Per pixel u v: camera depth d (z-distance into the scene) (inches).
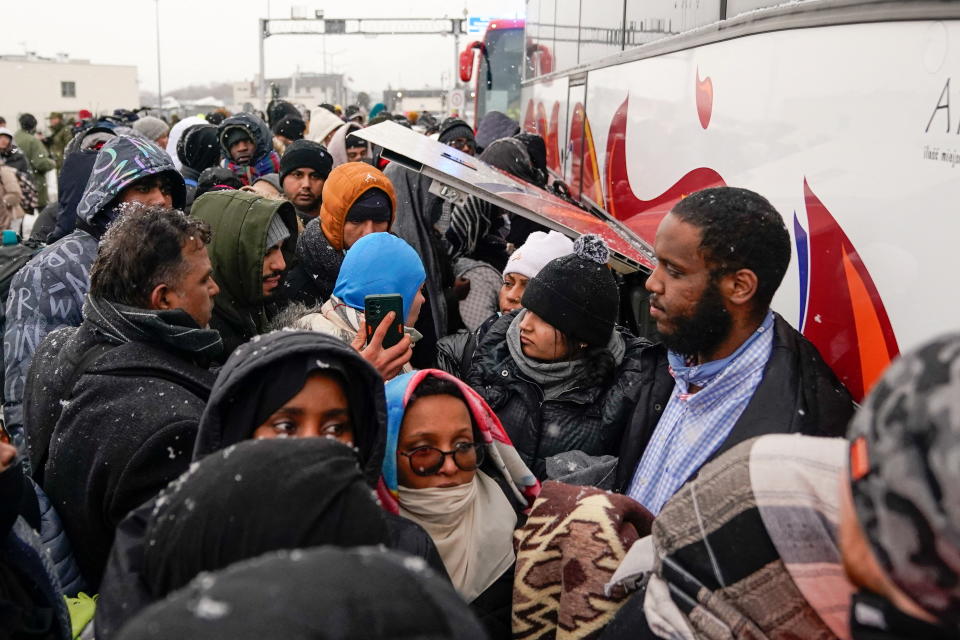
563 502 71.1
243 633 25.8
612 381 100.3
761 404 73.1
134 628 27.7
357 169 148.2
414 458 75.8
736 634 45.8
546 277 98.4
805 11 86.4
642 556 60.5
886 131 70.5
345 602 27.6
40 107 2714.1
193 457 65.6
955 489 28.6
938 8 62.7
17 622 62.5
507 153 213.5
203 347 89.4
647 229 158.2
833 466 45.1
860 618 33.4
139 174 126.3
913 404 30.1
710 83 120.0
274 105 505.4
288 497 45.4
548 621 69.3
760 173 98.8
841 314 78.4
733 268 72.8
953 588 29.8
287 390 63.2
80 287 121.7
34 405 92.6
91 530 83.4
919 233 65.3
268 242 121.6
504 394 101.3
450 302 160.9
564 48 287.0
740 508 46.8
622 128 186.4
